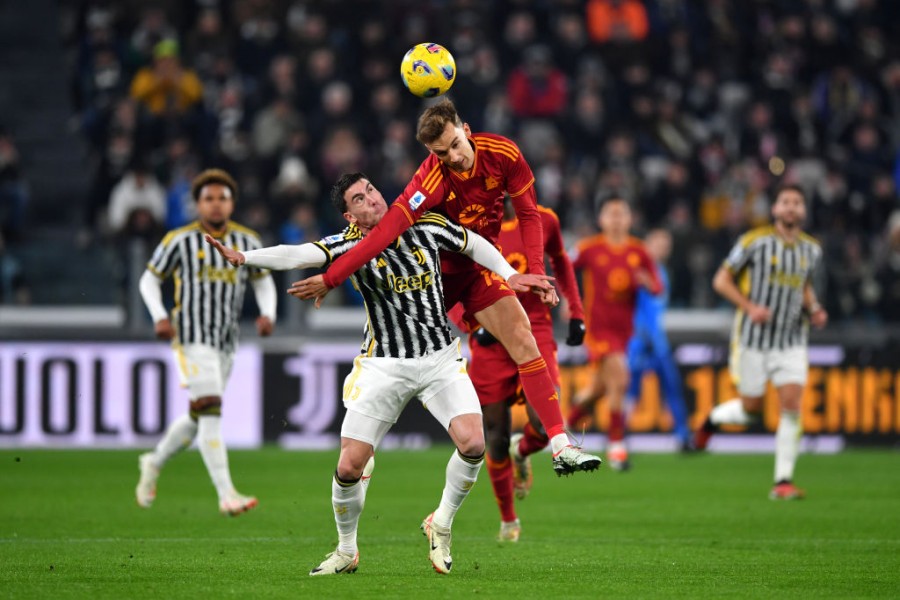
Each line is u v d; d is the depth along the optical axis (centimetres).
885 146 7281
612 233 4509
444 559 2258
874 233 6656
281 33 6888
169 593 2039
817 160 6844
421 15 6975
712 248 5669
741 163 6912
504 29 7169
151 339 5209
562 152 6569
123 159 6184
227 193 3175
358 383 2177
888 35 7975
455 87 6694
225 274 3189
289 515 3294
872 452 5369
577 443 2283
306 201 5912
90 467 4512
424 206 2205
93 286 5444
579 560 2480
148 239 5569
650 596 2041
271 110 6341
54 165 7106
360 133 6488
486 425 2752
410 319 2162
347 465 2162
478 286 2364
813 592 2098
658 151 6744
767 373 3794
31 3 7731
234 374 5316
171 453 3319
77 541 2777
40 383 5178
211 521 3170
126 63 6919
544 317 2809
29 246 5509
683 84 7206
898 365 5481
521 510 3438
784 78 7212
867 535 2927
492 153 2383
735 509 3459
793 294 3734
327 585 2123
